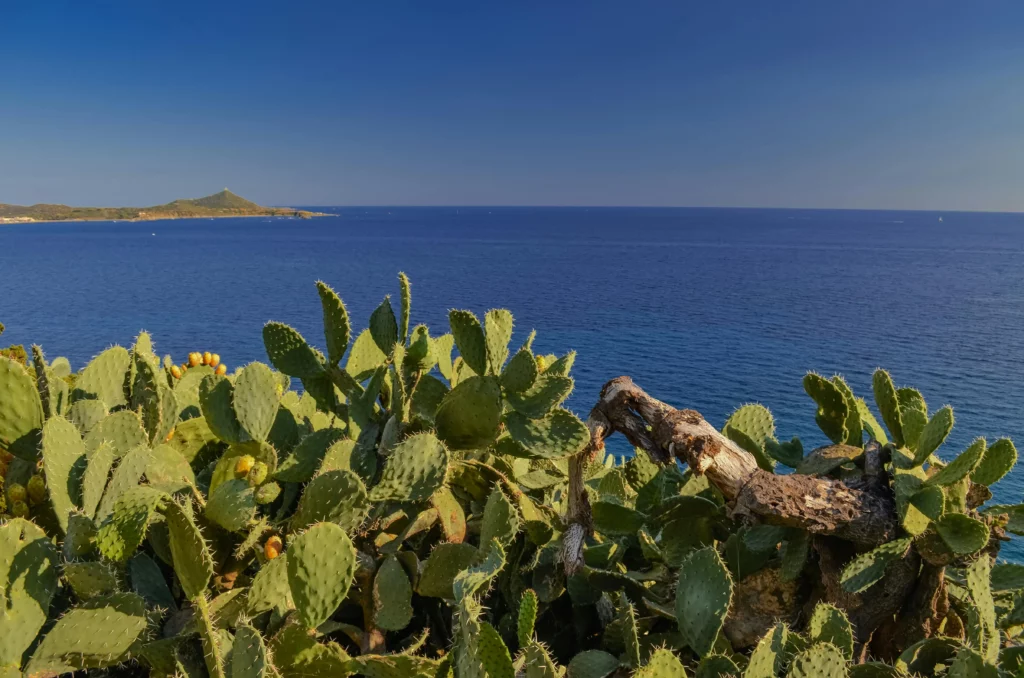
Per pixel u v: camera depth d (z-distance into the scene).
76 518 1.38
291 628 1.35
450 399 1.85
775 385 42.81
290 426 2.04
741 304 84.38
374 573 1.64
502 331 1.93
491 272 128.25
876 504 1.67
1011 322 71.75
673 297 91.31
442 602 1.74
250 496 1.48
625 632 1.56
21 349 2.58
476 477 1.88
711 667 1.49
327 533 1.31
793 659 1.40
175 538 1.22
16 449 1.63
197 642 1.37
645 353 53.41
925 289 102.62
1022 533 1.83
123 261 151.88
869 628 1.73
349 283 108.44
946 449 29.70
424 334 1.98
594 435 1.94
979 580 1.58
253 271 129.88
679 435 1.77
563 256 173.50
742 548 1.91
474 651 1.22
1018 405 38.53
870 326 68.50
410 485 1.62
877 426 2.09
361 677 1.56
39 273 123.19
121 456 1.64
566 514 2.20
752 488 1.66
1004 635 1.90
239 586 1.54
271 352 2.06
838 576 1.73
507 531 1.62
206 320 69.44
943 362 51.09
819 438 30.97
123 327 64.38
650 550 2.07
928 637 1.71
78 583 1.31
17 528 1.28
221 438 1.72
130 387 2.04
